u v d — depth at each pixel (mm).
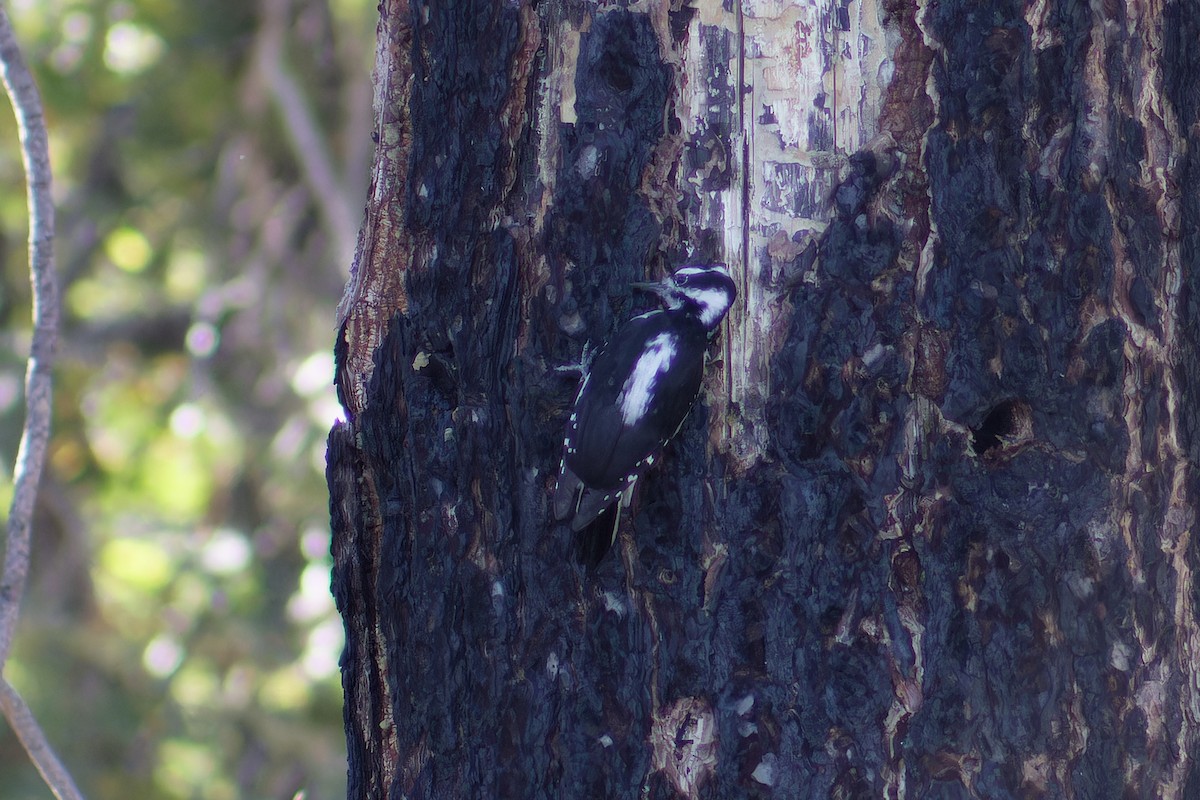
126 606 18047
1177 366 11500
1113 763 11469
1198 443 11508
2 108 18969
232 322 19031
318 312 19094
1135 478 11477
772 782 11469
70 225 19781
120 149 19641
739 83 11477
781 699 11469
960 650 11461
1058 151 11461
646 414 11461
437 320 11539
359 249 11586
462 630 11523
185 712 17609
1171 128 11500
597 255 11500
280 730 17375
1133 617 11477
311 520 17094
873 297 11469
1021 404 11469
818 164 11477
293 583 18016
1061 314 11461
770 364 11477
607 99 11492
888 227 11469
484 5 11516
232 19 19000
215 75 19078
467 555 11523
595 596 11500
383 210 11570
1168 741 11492
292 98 18547
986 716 11461
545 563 11508
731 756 11477
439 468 11531
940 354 11461
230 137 19500
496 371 11516
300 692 17516
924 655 11461
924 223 11469
